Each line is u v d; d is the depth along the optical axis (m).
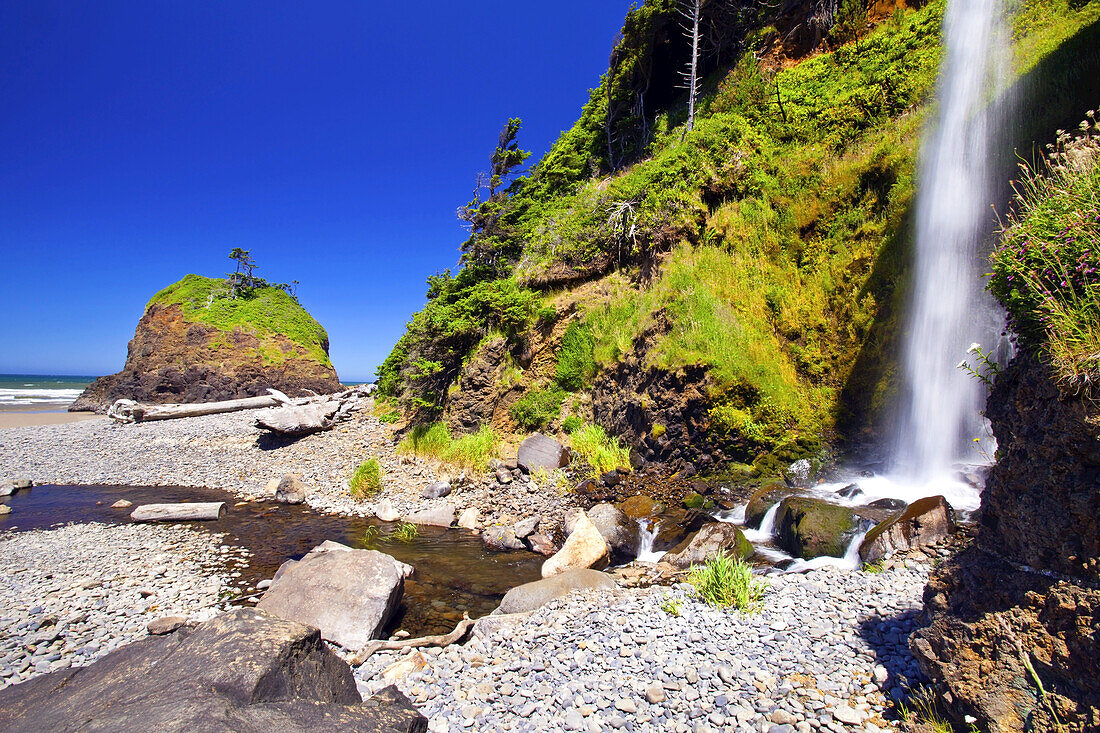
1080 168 4.03
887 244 12.53
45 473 19.27
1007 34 13.14
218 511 13.27
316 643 3.72
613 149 26.22
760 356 12.80
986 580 3.91
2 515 13.88
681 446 12.55
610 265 17.73
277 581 7.58
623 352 14.89
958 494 8.89
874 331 12.08
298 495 15.01
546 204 23.64
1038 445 3.62
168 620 7.19
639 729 4.29
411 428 19.05
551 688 5.02
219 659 3.24
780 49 21.31
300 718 2.96
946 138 11.96
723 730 4.16
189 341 39.66
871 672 4.59
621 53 25.19
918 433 10.69
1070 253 3.55
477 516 12.56
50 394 71.19
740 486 11.13
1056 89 10.25
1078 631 3.06
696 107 21.91
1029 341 3.87
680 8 22.70
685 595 6.91
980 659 3.62
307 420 21.19
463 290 18.89
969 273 10.21
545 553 10.29
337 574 7.38
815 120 16.88
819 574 6.94
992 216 10.12
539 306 17.73
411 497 14.26
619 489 12.37
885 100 15.62
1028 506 3.68
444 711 4.81
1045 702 3.13
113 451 22.30
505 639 6.25
